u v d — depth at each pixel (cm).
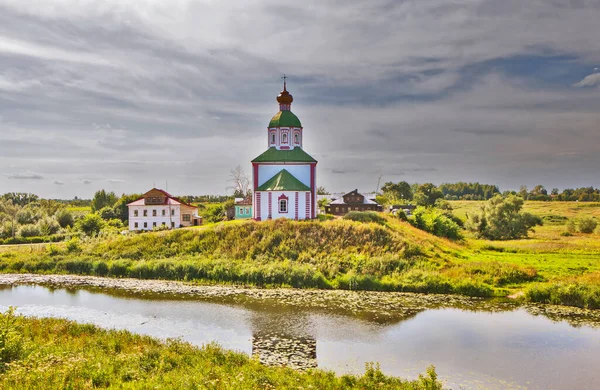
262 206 7169
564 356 2898
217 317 3797
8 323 2458
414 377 2536
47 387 1747
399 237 5912
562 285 4366
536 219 9944
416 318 3769
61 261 6053
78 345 2530
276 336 3294
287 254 5744
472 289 4575
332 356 2880
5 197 16362
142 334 3291
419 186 18225
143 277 5572
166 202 9769
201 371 2169
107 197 14462
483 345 3103
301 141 7812
